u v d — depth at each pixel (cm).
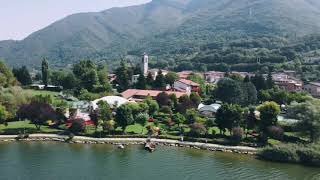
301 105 17400
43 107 17375
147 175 12062
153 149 14975
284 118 18912
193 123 17488
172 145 15888
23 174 11788
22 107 17575
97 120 17200
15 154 13862
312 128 15725
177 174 12269
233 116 16562
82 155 14062
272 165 13725
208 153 14988
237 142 16088
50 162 13062
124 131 17075
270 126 16250
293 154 14212
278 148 14438
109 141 16050
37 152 14238
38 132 16662
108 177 11775
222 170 12888
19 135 16112
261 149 14912
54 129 17212
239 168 13200
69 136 16312
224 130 16950
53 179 11431
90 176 11812
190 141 16288
